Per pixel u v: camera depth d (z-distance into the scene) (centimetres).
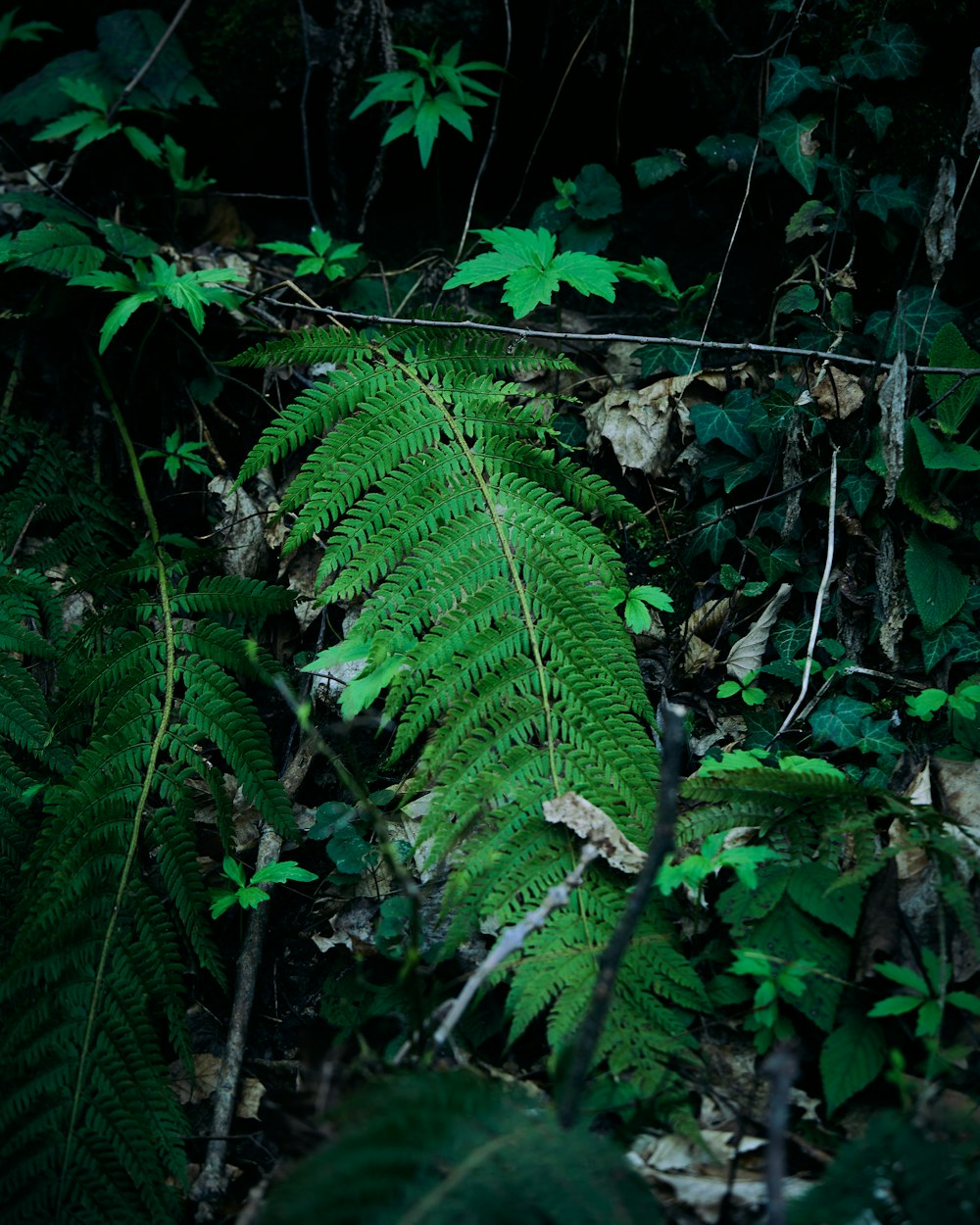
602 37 327
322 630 284
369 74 343
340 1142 142
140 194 347
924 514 262
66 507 289
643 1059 178
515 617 222
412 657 216
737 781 210
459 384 259
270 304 313
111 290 304
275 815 236
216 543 301
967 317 297
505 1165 141
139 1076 210
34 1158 198
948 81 302
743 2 317
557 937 192
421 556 229
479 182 350
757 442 283
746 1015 198
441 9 339
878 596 266
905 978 181
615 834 203
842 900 196
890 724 252
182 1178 203
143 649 246
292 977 246
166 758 270
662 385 293
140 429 319
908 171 301
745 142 314
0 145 348
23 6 362
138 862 228
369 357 268
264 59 346
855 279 305
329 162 354
